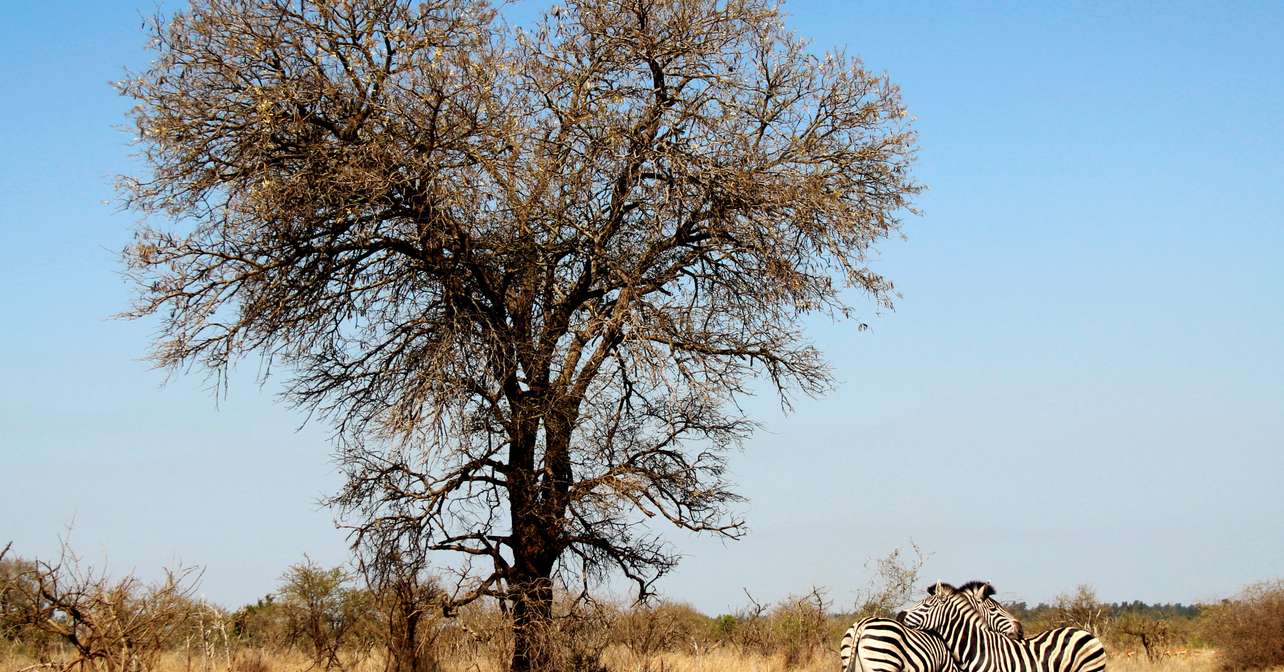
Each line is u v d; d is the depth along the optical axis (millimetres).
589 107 18438
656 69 18578
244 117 16578
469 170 16750
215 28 16438
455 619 17812
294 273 17250
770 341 19031
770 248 18188
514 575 17750
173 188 16766
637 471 17688
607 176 18094
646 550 18094
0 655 14227
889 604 25500
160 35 16359
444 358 16469
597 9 18531
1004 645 15492
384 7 16875
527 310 18234
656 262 18781
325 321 17594
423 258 17359
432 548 17344
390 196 16984
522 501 17766
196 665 16875
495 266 17922
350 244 17141
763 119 19188
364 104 16828
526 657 17250
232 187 16531
